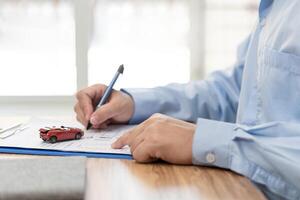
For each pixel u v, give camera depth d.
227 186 0.45
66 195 0.37
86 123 0.75
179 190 0.43
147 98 0.85
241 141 0.52
